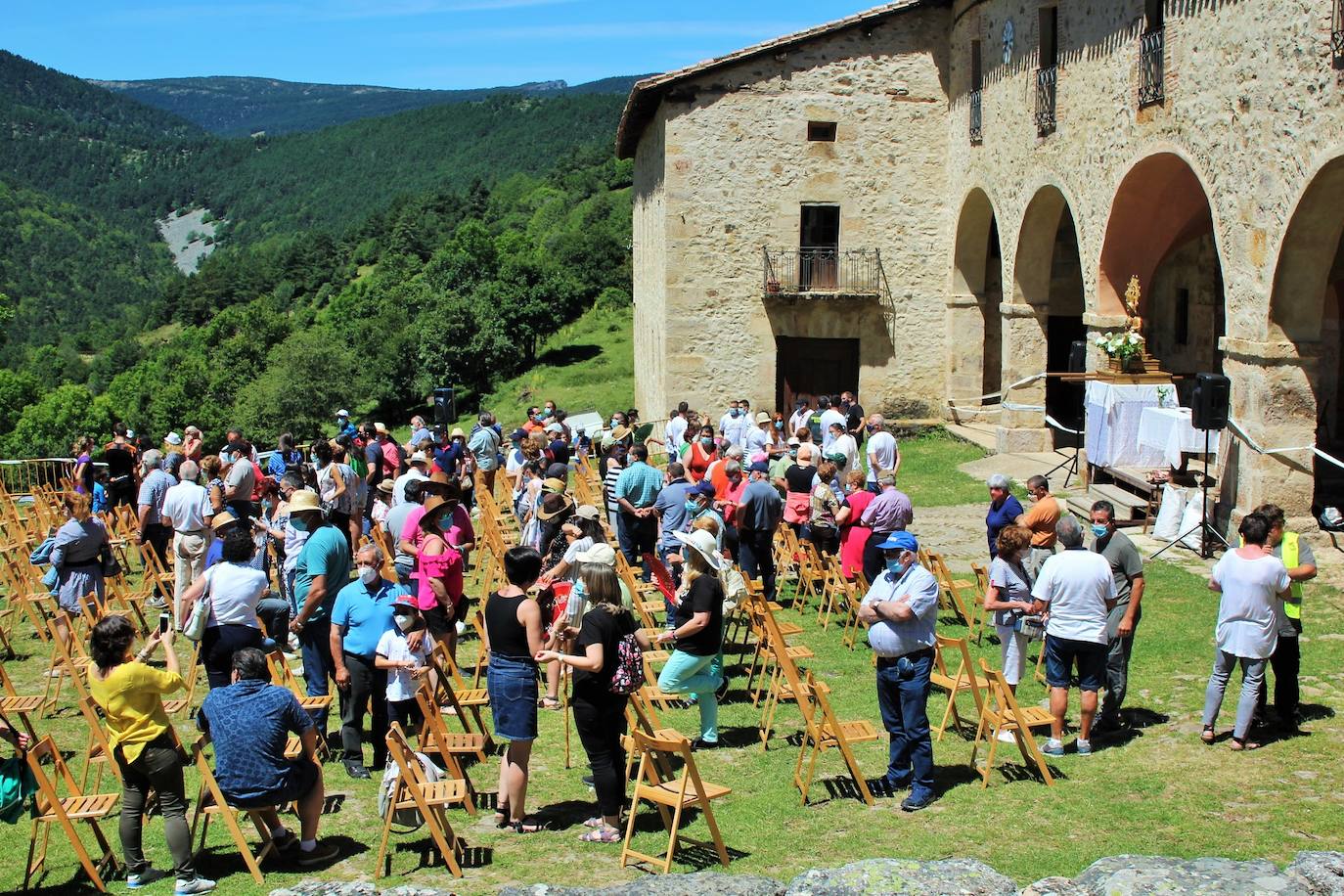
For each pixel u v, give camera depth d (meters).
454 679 9.02
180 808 6.26
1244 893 4.48
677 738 6.56
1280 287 12.03
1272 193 11.94
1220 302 18.81
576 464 18.03
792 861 6.38
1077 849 6.36
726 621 10.75
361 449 15.42
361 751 8.02
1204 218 16.39
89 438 15.74
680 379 23.12
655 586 11.68
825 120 22.70
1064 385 22.91
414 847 6.75
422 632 7.57
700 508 11.33
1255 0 12.07
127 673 6.21
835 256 23.03
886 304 23.16
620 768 6.81
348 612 7.87
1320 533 12.40
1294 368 12.22
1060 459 19.06
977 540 14.72
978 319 22.84
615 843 6.72
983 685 8.27
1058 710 7.80
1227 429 13.10
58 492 16.86
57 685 9.66
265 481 12.34
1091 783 7.36
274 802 6.32
